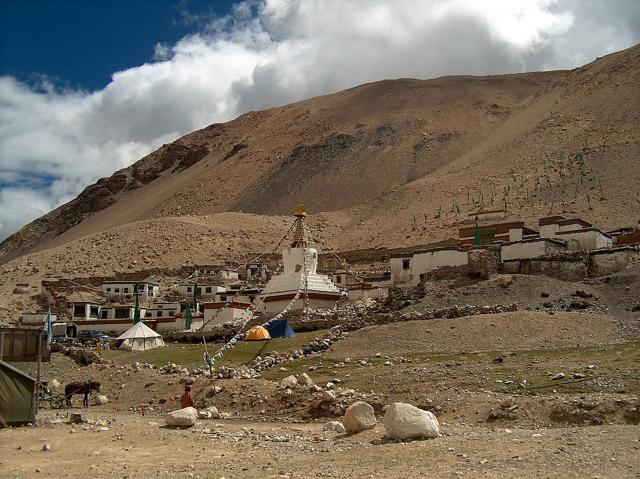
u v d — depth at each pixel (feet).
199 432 77.51
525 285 140.56
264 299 200.13
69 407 112.37
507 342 113.39
